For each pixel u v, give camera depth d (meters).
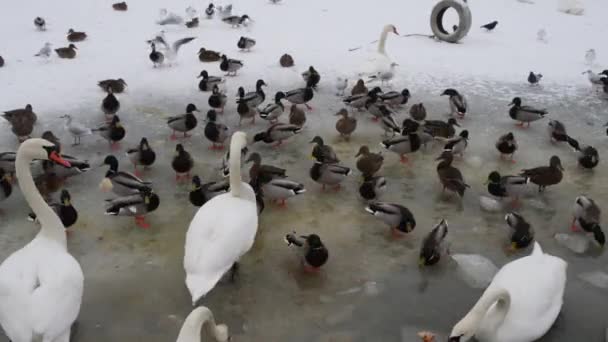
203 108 15.16
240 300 8.23
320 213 10.58
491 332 7.10
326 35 21.78
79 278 6.88
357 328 7.75
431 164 12.58
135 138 13.29
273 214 10.50
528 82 17.45
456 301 8.30
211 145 13.18
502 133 14.09
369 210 9.75
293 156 12.79
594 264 9.22
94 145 12.89
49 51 17.31
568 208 10.88
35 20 20.47
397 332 7.69
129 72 17.28
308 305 8.17
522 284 7.38
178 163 11.23
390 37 21.80
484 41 21.62
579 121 14.75
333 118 14.93
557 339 7.64
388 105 14.81
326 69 18.23
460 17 20.55
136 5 25.11
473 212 10.70
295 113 13.86
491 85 17.17
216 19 23.73
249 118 14.77
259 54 19.41
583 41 21.77
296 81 17.25
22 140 12.76
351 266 9.06
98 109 14.62
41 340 6.26
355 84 17.16
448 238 9.85
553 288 7.48
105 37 20.53
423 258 8.84
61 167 10.80
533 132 14.16
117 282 8.51
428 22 24.09
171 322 7.78
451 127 13.39
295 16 24.33
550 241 9.84
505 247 9.65
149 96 15.67
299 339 7.54
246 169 12.23
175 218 10.24
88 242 9.45
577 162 12.66
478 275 8.83
